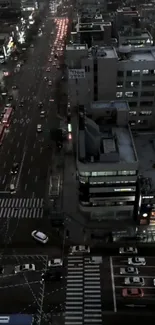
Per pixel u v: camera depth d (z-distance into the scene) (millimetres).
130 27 197875
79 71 126312
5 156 145375
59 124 164250
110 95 139250
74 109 130125
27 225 114125
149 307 89312
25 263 101938
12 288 95938
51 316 88562
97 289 94625
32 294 94125
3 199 124938
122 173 100375
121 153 105562
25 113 175250
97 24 195875
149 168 112375
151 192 100375
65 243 107188
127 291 92375
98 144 108062
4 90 197875
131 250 102938
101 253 103812
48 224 114000
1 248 106812
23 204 122250
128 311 88625
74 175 133500
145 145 123188
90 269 99812
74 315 88625
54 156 144375
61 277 98062
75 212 116938
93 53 133000
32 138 156000
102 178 101438
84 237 108500
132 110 147250
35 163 141000
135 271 97875
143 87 139125
